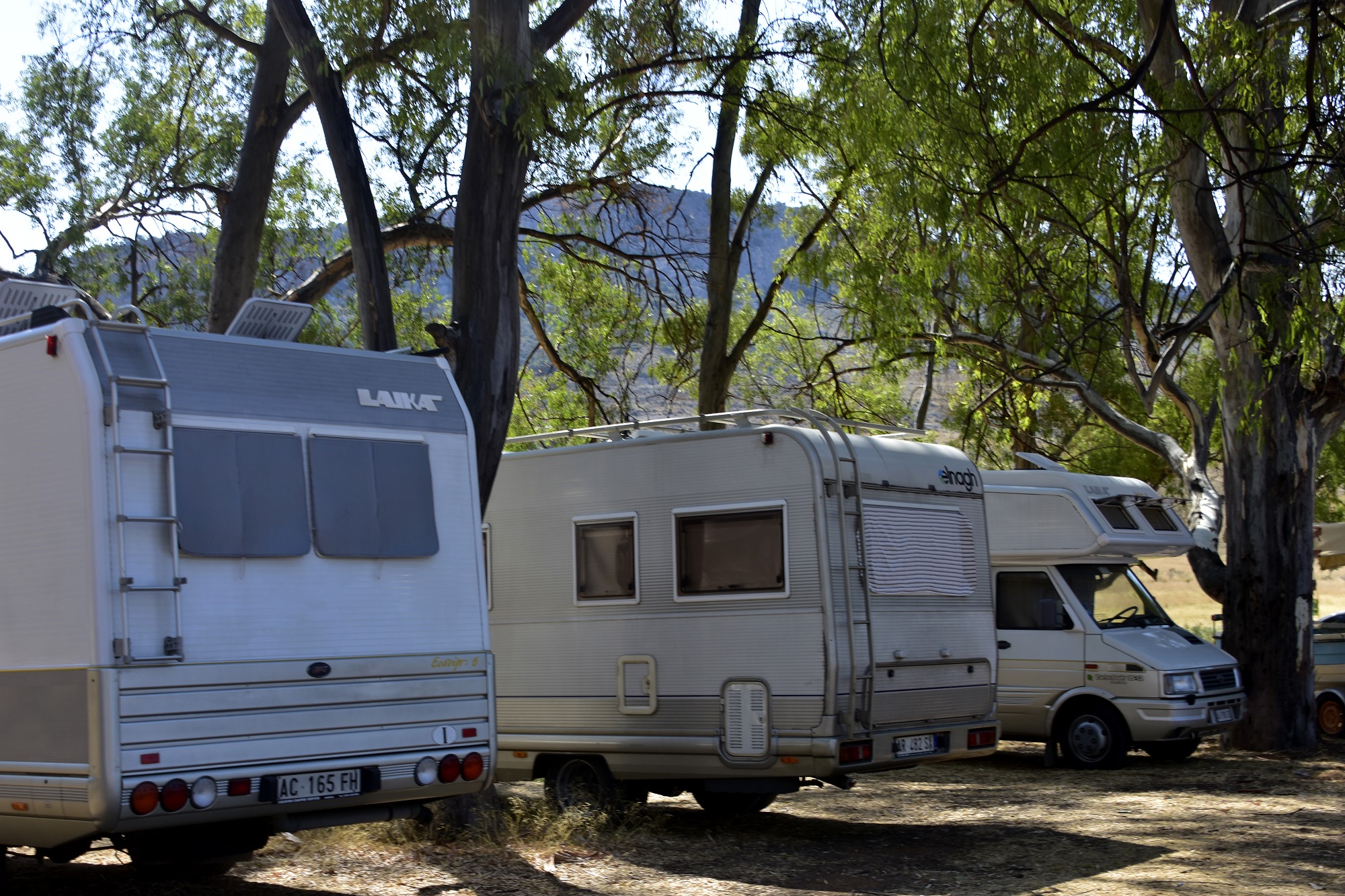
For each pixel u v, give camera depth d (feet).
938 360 58.80
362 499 23.45
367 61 37.91
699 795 36.11
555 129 34.06
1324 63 31.96
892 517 31.76
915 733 31.27
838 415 67.56
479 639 24.68
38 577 20.70
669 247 53.16
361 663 22.63
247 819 21.86
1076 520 45.65
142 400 20.99
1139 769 44.70
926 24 41.24
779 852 29.71
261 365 23.11
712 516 31.94
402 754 22.97
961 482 34.53
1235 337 49.01
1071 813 34.99
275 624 21.68
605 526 34.17
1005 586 47.42
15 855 27.32
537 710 35.04
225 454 21.75
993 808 36.24
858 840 31.32
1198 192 46.01
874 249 55.36
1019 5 40.19
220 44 55.52
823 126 47.29
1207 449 53.01
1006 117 41.22
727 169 58.54
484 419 32.12
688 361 61.41
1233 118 39.45
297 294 51.01
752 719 30.60
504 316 32.73
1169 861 28.04
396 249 51.03
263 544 21.79
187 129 58.65
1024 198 41.96
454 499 25.00
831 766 29.09
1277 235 45.39
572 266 62.49
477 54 33.04
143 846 22.56
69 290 24.03
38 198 56.29
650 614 32.89
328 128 33.45
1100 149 39.70
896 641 31.04
